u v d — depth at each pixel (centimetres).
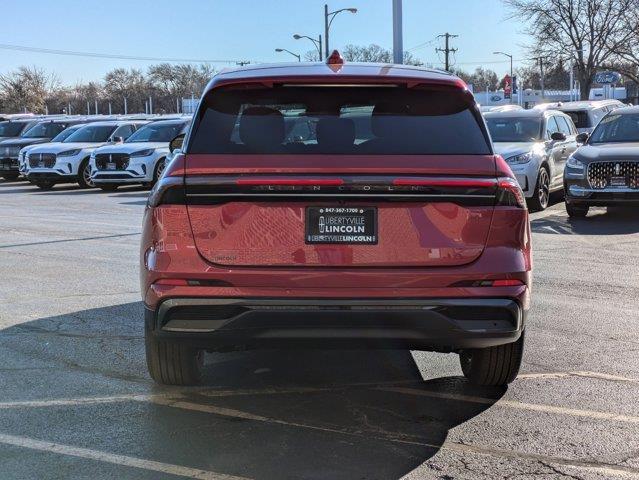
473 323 362
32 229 1162
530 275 379
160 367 425
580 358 505
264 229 358
